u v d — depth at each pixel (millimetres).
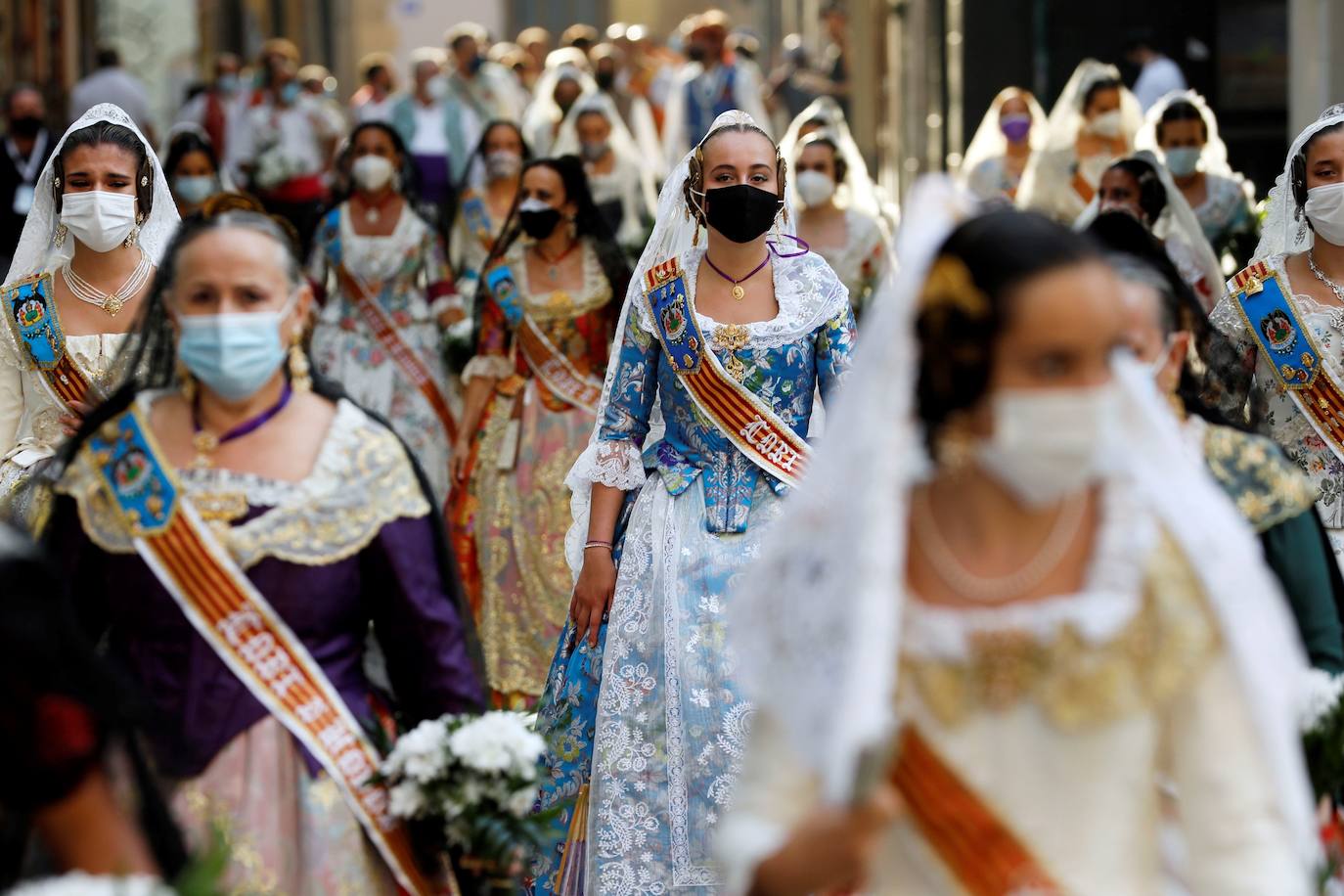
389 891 8016
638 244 22328
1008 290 5770
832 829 5559
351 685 8094
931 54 42719
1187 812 6043
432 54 40594
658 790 11070
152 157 12289
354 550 7980
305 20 80312
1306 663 8281
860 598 5625
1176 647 5953
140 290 12180
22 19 49656
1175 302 8367
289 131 41812
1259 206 21031
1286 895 5871
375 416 8297
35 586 6438
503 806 7965
